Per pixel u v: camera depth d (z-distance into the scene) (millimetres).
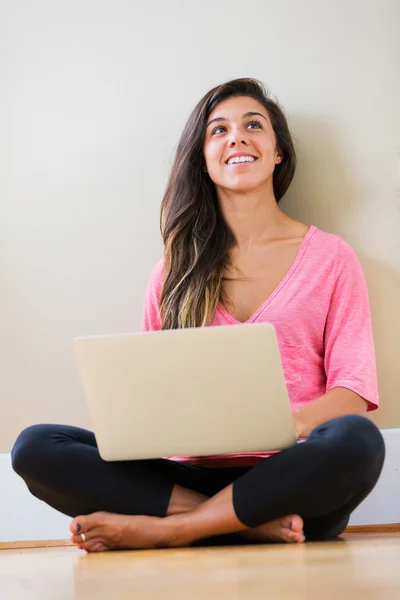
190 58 2564
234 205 2354
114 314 2547
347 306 2258
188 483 1995
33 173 2586
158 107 2566
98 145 2574
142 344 1718
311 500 1730
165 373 1724
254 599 1052
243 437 1748
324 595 1062
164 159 2553
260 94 2426
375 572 1268
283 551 1607
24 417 2529
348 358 2182
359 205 2486
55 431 1911
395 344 2439
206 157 2383
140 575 1342
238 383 1710
